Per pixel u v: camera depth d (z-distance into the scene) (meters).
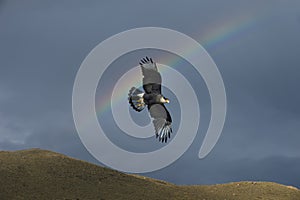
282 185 50.09
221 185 49.03
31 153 46.50
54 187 38.66
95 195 38.38
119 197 38.78
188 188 45.88
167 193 41.94
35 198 36.06
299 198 45.81
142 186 42.56
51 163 43.81
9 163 42.09
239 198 44.28
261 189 47.56
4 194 35.62
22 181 38.59
